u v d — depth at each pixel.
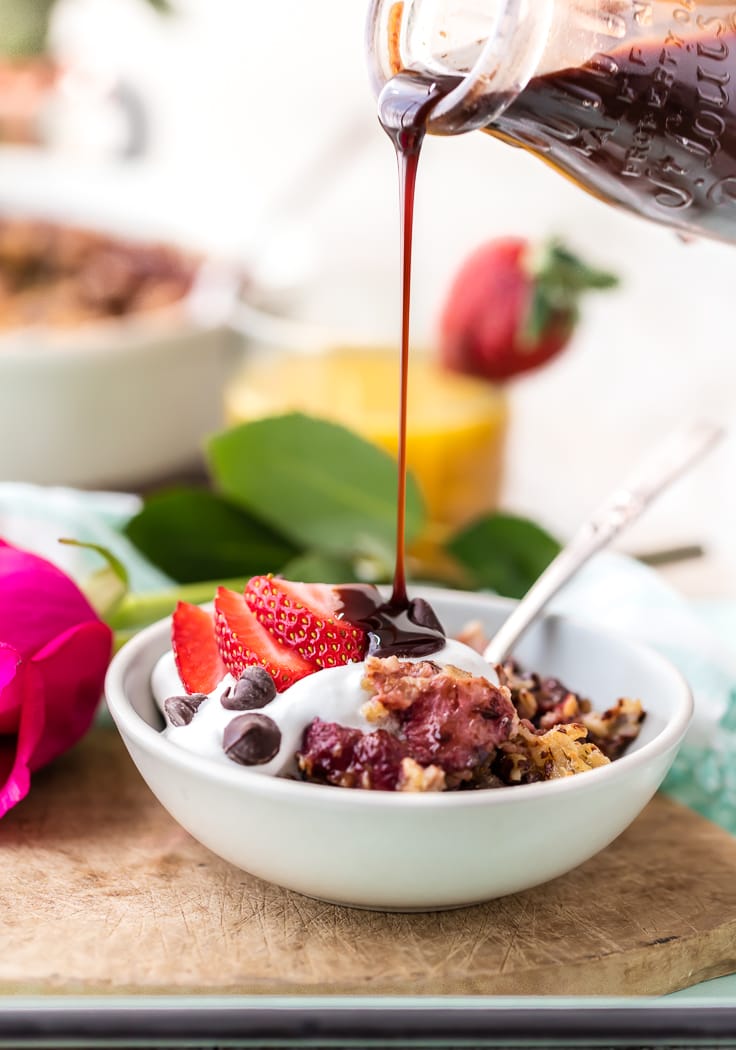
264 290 0.68
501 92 0.38
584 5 0.40
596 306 0.88
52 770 0.43
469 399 0.59
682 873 0.40
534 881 0.37
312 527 0.51
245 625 0.39
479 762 0.37
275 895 0.39
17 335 0.63
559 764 0.38
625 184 0.42
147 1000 0.36
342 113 1.00
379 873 0.36
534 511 0.69
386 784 0.36
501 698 0.37
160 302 0.70
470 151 0.92
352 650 0.39
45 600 0.42
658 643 0.48
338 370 0.61
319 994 0.36
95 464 0.63
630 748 0.41
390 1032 0.35
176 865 0.40
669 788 0.44
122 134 0.99
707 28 0.41
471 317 0.59
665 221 0.44
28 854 0.40
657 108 0.40
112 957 0.37
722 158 0.41
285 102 1.01
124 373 0.61
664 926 0.38
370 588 0.40
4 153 0.84
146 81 1.00
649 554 0.55
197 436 0.66
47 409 0.61
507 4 0.37
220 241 0.77
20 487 0.54
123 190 0.79
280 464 0.50
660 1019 0.35
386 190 0.94
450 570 0.54
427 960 0.37
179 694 0.39
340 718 0.37
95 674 0.42
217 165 1.02
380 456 0.50
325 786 0.36
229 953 0.37
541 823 0.36
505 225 0.91
